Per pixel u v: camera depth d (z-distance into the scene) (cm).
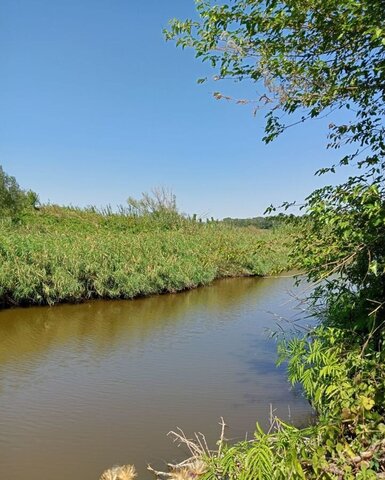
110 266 1567
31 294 1377
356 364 389
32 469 483
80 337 1023
